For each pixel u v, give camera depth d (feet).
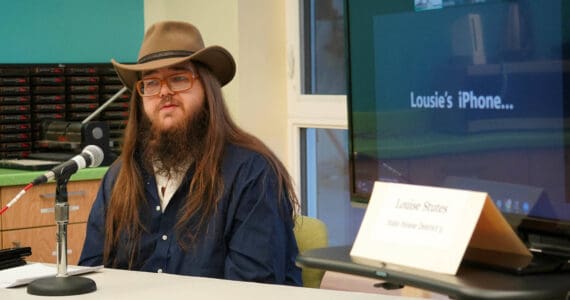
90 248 7.65
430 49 4.21
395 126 4.42
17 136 12.24
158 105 7.39
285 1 11.75
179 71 7.39
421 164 4.29
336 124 11.14
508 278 3.56
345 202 11.33
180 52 7.45
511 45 3.86
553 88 3.71
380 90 4.50
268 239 6.98
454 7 4.08
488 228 3.81
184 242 7.16
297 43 11.62
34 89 12.35
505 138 3.90
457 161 4.11
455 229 3.74
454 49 4.10
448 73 4.13
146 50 7.55
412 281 3.67
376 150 4.55
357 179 4.69
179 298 5.52
